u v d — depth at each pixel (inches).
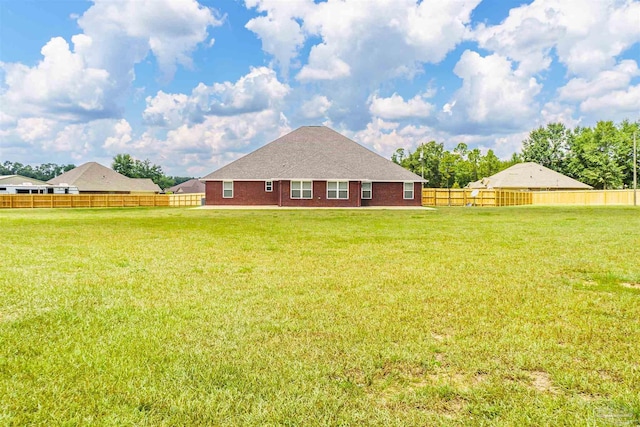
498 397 98.0
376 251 329.7
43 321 150.9
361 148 1459.2
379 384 104.3
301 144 1445.6
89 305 172.7
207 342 131.0
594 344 129.7
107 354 120.5
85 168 2158.0
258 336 136.6
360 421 88.0
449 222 644.7
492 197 1502.2
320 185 1321.4
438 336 138.3
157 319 154.4
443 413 91.4
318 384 103.6
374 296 188.5
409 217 783.1
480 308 169.2
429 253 318.0
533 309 167.8
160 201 1689.2
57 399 95.5
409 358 119.2
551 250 329.1
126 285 209.6
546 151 2785.4
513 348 126.6
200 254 315.0
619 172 2352.4
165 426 86.0
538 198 1829.5
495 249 337.7
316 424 86.6
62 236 446.6
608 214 846.5
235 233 480.4
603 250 326.3
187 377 106.7
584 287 207.2
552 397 97.8
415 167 2869.1
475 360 118.1
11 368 110.6
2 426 84.7
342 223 634.8
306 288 204.5
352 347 127.4
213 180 1357.0
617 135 2378.2
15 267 258.4
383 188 1366.9
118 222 671.8
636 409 91.5
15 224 630.5
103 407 92.6
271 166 1381.6
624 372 109.7
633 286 209.9
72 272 243.0
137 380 104.8
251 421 87.7
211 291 197.9
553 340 133.3
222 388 101.4
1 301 176.7
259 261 283.6
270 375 108.1
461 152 3137.3
